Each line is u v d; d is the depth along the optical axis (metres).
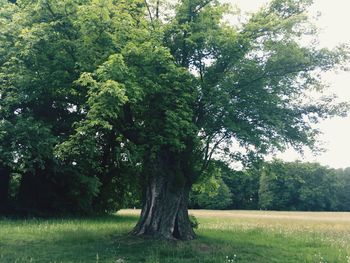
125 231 22.62
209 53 19.09
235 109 18.23
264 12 19.92
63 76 17.14
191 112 17.36
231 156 20.45
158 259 14.69
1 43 21.78
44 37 16.05
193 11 19.33
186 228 19.84
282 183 102.88
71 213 35.44
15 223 25.94
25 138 24.48
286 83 19.48
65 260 14.31
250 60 18.52
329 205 101.31
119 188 40.91
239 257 15.73
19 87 20.67
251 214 65.25
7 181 33.16
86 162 32.28
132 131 18.59
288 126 19.20
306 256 16.56
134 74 15.77
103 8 15.41
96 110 14.22
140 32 16.77
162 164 19.55
